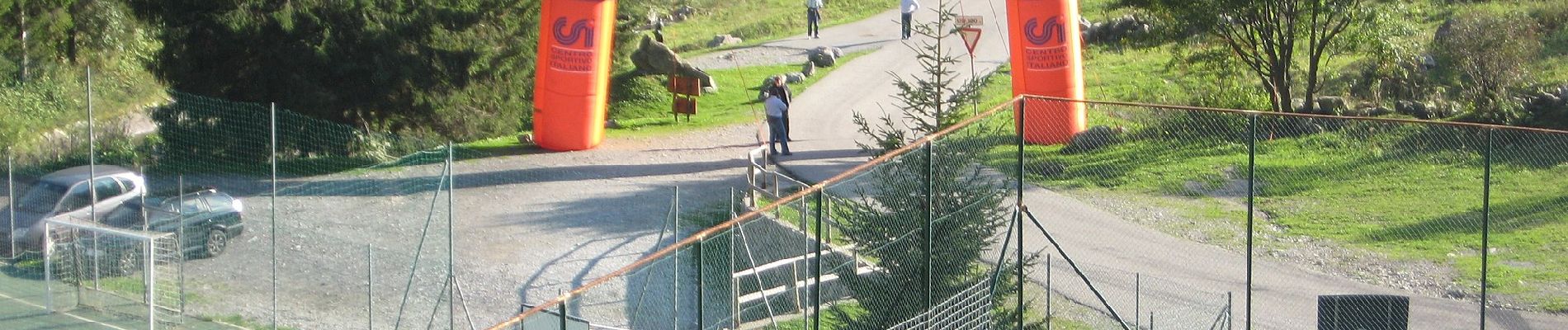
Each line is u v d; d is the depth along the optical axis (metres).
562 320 11.59
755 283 19.88
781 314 19.31
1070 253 21.59
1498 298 19.44
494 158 28.61
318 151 29.84
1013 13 27.81
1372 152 26.12
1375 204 23.70
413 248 22.78
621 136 30.84
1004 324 16.06
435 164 28.14
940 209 15.52
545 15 29.09
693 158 28.17
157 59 32.78
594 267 21.39
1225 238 22.45
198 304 20.72
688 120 32.69
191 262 22.53
